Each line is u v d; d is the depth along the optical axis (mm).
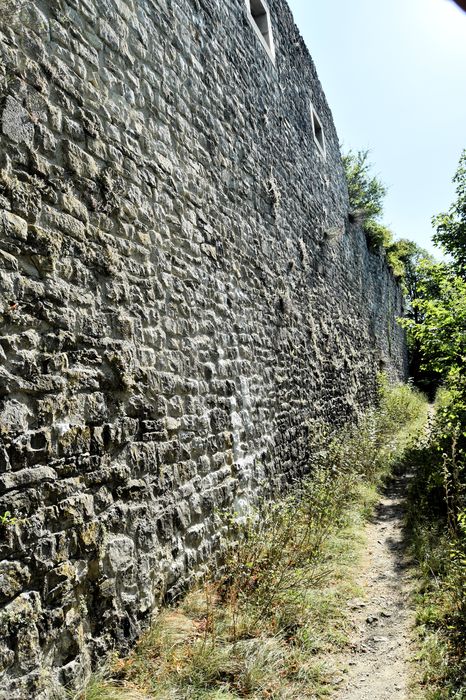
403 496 7039
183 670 2789
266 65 7039
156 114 3936
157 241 3766
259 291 5961
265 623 3391
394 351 20969
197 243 4422
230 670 2877
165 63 4160
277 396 6176
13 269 2469
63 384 2697
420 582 4090
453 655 3061
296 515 5129
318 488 5887
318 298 8977
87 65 3170
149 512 3318
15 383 2406
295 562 4348
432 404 21344
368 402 12883
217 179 5020
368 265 15523
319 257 9359
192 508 3850
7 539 2260
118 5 3561
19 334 2471
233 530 4445
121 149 3430
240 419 4977
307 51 9727
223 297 4891
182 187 4246
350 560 4645
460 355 6031
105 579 2840
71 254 2859
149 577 3223
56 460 2596
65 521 2604
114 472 3023
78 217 2945
